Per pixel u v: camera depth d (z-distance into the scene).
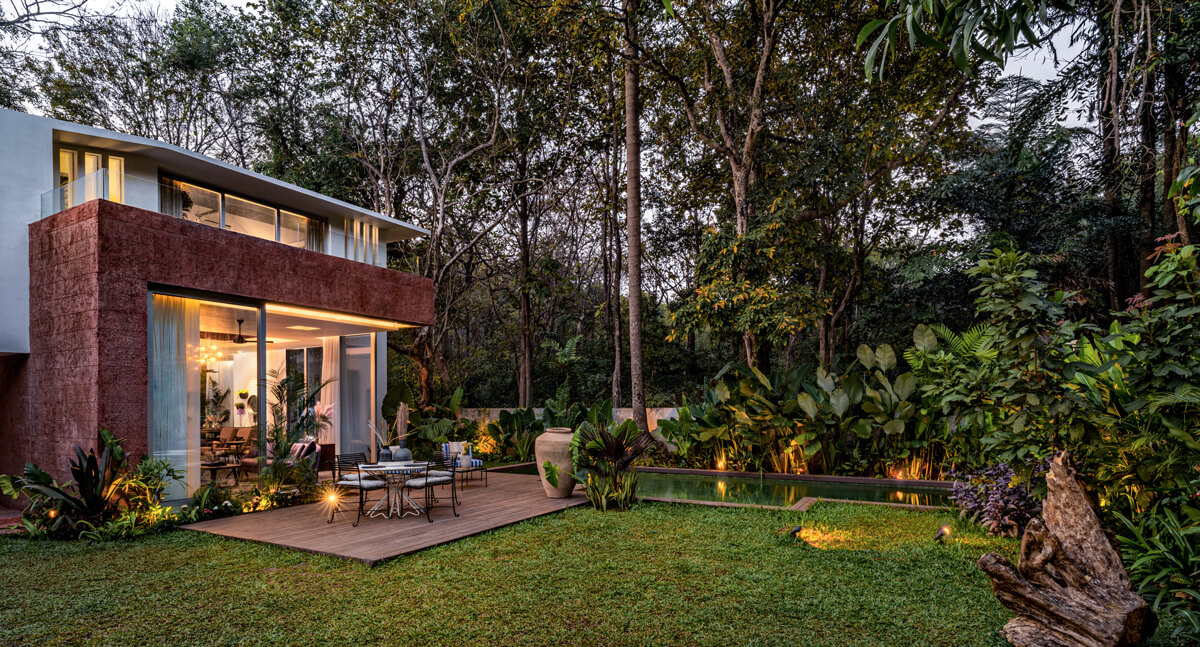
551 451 9.35
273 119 20.19
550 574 5.25
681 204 19.88
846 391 11.75
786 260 14.58
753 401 12.20
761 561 5.60
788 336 13.86
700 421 13.30
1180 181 4.06
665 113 18.34
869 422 11.45
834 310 19.81
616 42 13.94
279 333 13.66
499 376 24.78
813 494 10.04
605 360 23.17
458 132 19.72
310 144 20.84
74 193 8.13
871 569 5.29
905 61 14.53
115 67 19.70
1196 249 4.70
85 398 7.43
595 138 20.72
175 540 6.71
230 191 10.70
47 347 8.03
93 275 7.38
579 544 6.34
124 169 9.32
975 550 5.90
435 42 18.66
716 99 15.03
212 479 8.75
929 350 11.35
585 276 27.03
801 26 15.92
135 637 3.97
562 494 9.37
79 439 7.48
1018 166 14.67
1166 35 9.96
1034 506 6.43
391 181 19.98
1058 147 13.86
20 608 4.54
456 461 11.39
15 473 8.48
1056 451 5.48
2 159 8.29
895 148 14.49
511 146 19.48
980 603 4.39
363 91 19.55
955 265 17.16
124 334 7.59
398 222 13.51
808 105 14.65
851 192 14.29
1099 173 13.66
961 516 7.32
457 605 4.49
